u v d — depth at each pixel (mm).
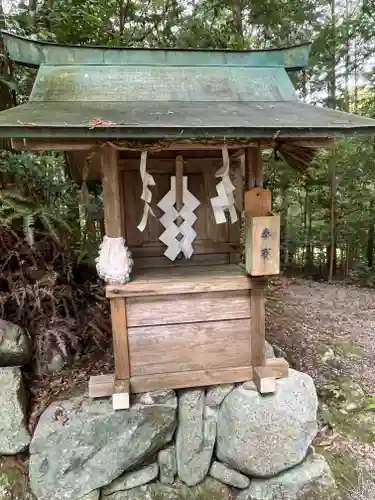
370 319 3748
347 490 1908
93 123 1252
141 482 1833
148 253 1979
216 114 1497
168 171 1935
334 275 5531
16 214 2156
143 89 1722
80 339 2285
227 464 1902
